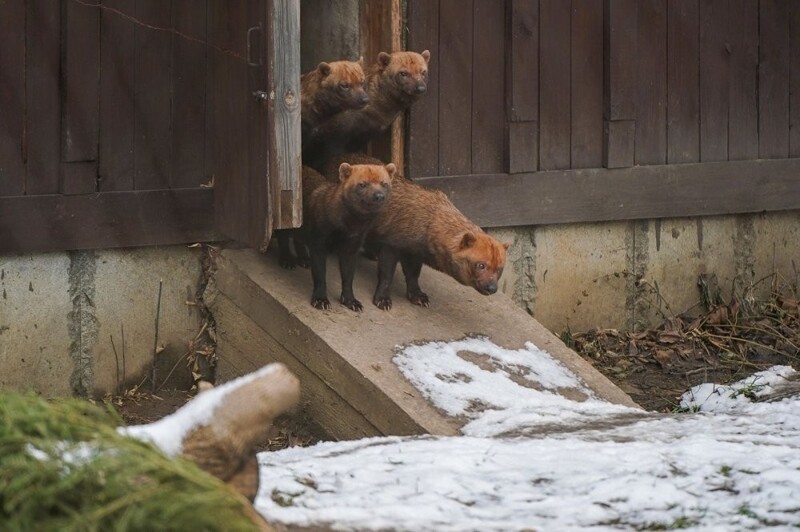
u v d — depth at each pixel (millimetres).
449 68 30891
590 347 32875
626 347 33250
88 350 27578
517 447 17266
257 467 11188
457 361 25766
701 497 14688
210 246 28453
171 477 9703
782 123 36094
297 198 24922
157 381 28375
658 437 19078
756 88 35562
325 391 25328
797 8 36000
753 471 15617
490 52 31406
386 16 30078
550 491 14992
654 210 33938
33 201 26297
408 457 16516
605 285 33969
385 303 27281
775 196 35875
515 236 32500
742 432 19078
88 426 10125
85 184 26812
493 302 28656
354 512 13391
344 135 29562
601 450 16938
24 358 26828
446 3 30688
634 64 33219
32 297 26766
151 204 27547
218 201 27703
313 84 28562
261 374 10938
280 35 24391
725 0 34719
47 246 26531
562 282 33312
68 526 9227
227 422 10656
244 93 25688
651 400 29672
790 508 14086
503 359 26438
